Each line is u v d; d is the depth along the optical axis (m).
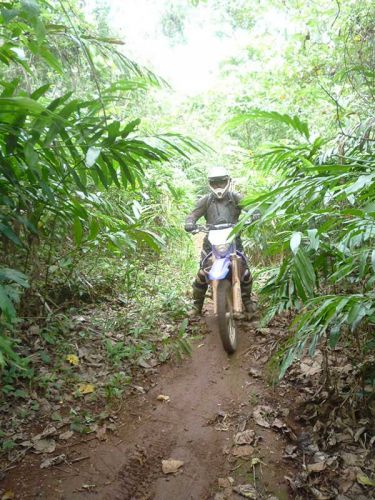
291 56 7.00
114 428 2.99
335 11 6.15
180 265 6.23
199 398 3.38
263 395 3.33
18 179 2.81
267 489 2.50
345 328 3.19
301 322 2.46
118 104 7.54
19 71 4.79
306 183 2.45
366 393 2.88
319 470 2.55
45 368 3.51
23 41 2.86
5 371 3.14
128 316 4.50
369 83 4.28
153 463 2.73
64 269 4.42
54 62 3.06
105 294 4.91
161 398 3.33
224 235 4.13
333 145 3.65
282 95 7.16
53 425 2.96
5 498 2.40
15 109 2.28
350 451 2.66
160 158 2.91
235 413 3.17
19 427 2.90
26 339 3.72
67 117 2.52
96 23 6.60
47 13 3.64
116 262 5.36
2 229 2.38
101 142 2.67
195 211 4.54
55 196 3.07
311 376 3.41
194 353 4.04
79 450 2.79
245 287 4.50
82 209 3.15
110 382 3.38
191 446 2.87
